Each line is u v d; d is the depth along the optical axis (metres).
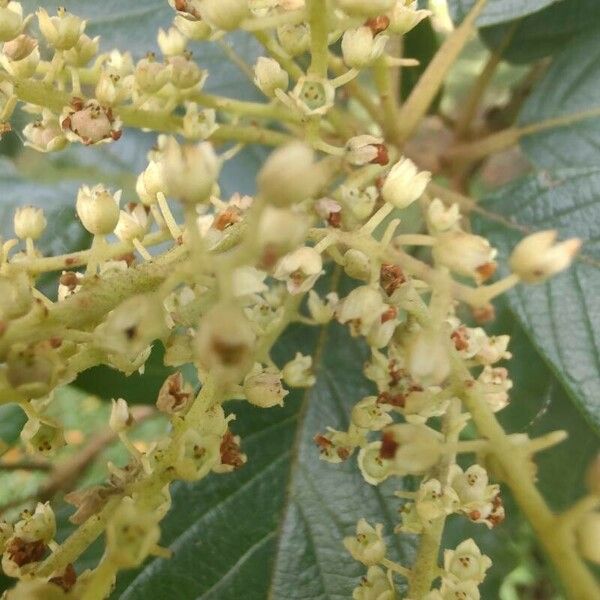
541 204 0.17
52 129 0.15
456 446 0.10
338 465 0.17
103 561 0.10
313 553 0.16
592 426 0.15
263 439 0.17
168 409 0.12
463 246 0.12
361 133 0.17
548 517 0.10
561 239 0.17
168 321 0.12
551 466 0.19
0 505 0.20
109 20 0.19
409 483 0.16
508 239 0.17
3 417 0.19
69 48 0.14
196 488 0.17
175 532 0.16
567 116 0.19
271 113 0.16
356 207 0.14
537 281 0.11
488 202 0.18
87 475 0.24
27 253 0.13
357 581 0.16
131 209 0.14
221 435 0.12
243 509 0.17
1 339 0.10
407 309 0.12
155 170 0.14
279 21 0.13
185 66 0.15
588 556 0.09
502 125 0.21
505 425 0.19
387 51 0.17
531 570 0.30
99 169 0.22
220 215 0.13
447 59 0.17
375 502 0.16
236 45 0.20
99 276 0.11
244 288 0.11
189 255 0.11
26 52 0.14
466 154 0.20
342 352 0.18
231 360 0.09
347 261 0.13
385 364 0.13
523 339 0.19
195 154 0.10
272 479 0.17
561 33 0.20
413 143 0.20
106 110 0.14
